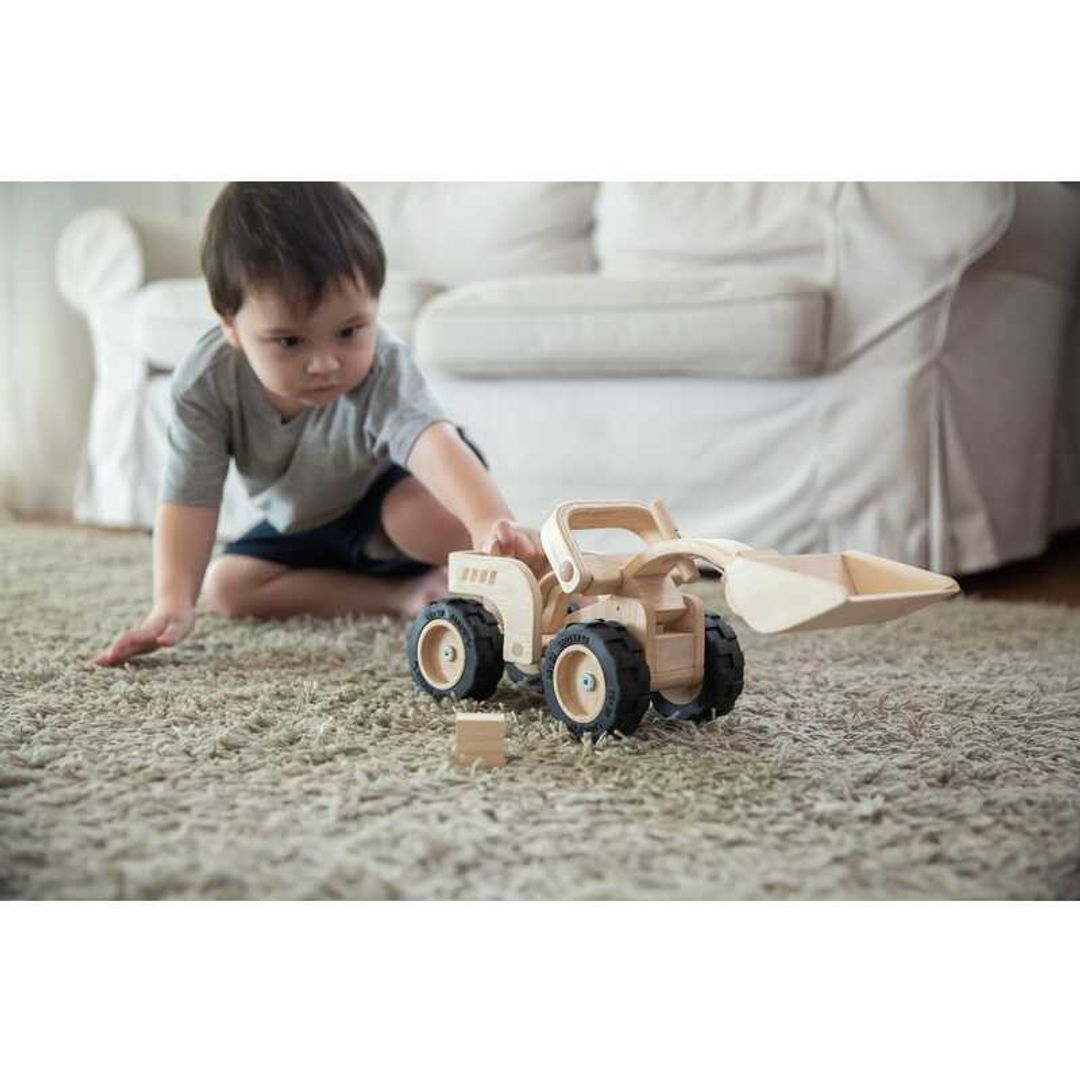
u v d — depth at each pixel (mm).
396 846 781
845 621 911
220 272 1224
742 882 741
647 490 2064
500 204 2611
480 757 956
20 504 3312
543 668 1065
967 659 1408
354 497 1569
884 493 1883
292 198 1206
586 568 1031
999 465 2049
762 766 957
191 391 1418
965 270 1871
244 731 1040
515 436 2164
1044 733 1080
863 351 1887
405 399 1433
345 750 992
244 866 746
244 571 1598
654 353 1964
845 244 1899
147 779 912
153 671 1280
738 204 2092
